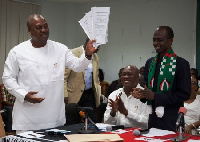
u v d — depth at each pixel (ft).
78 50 11.50
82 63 8.14
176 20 22.72
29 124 7.91
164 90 7.36
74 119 10.48
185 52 22.43
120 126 7.77
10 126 15.74
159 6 23.35
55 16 25.59
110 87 20.62
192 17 22.11
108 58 25.50
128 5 24.56
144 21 23.97
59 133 6.81
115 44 25.20
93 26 7.52
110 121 9.55
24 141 6.31
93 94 12.36
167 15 23.06
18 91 7.70
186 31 22.36
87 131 7.02
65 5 25.81
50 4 25.26
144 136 6.76
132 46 24.52
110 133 7.02
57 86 8.17
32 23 7.77
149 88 7.68
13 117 8.14
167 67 7.38
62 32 26.02
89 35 7.62
